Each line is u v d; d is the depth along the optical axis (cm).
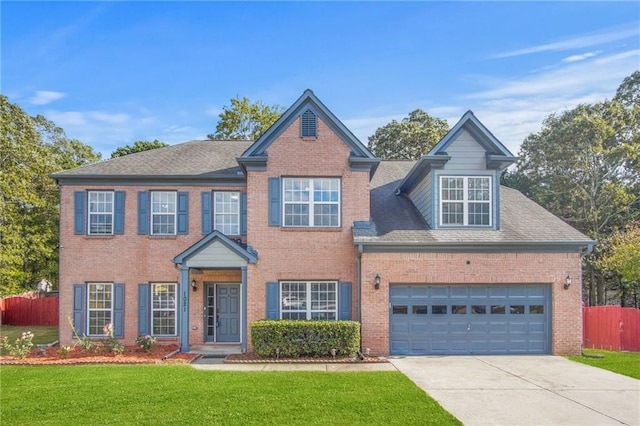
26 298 2628
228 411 917
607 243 2970
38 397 1027
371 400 998
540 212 1898
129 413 909
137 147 4016
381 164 2391
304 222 1719
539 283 1652
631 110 3241
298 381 1175
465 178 1741
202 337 1847
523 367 1405
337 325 1539
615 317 1822
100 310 1861
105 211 1892
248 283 1677
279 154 1730
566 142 3300
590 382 1209
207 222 1886
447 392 1095
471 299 1645
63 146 3912
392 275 1623
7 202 3005
